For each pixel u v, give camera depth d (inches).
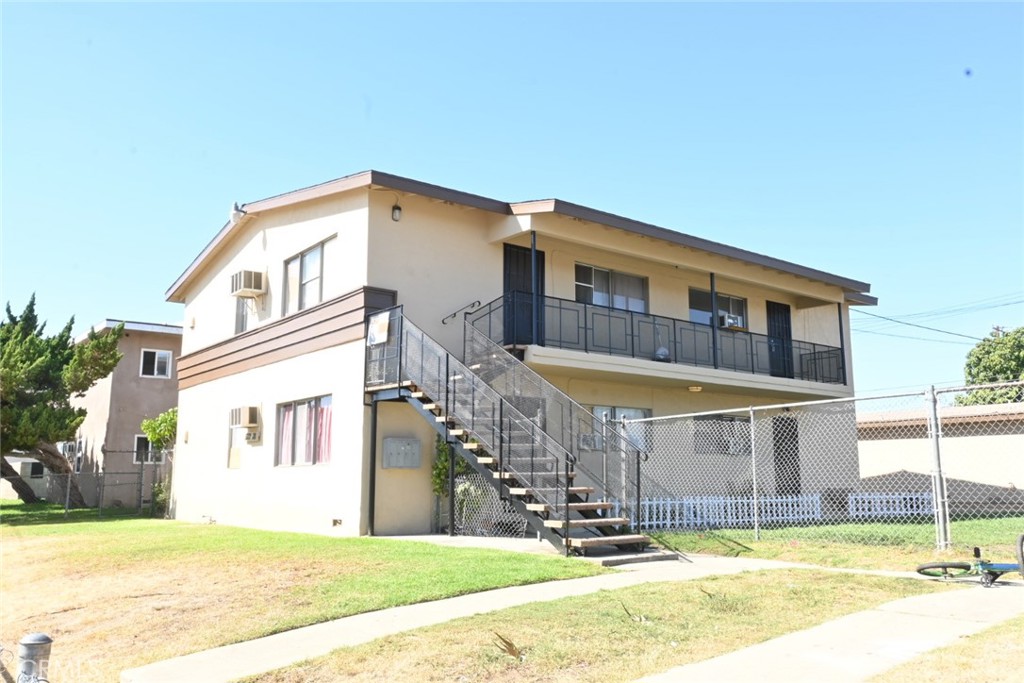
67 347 1074.1
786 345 885.8
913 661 230.5
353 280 613.9
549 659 244.7
